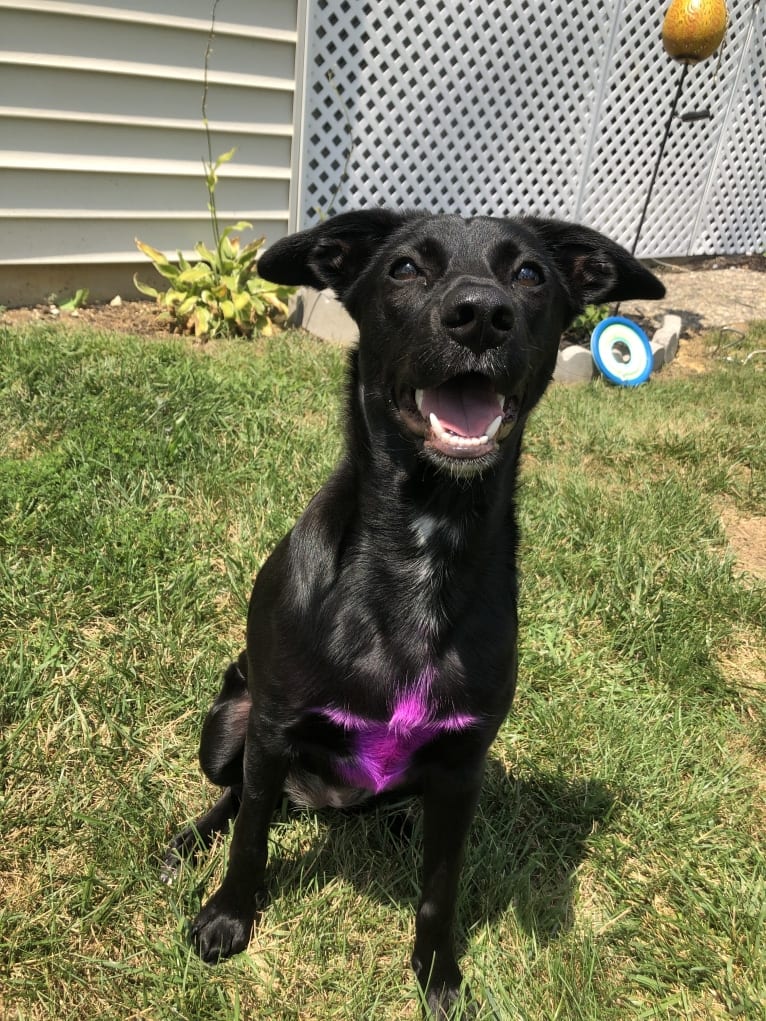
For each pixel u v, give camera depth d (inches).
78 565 38.3
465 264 25.3
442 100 90.1
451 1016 24.4
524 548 46.4
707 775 34.3
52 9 63.0
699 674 39.3
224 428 51.5
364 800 29.7
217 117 73.3
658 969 26.6
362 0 78.3
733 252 130.6
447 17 91.0
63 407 49.4
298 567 25.2
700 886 29.5
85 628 36.1
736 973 27.0
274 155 78.2
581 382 77.2
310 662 24.0
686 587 45.1
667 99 109.7
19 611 35.8
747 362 86.3
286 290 75.5
